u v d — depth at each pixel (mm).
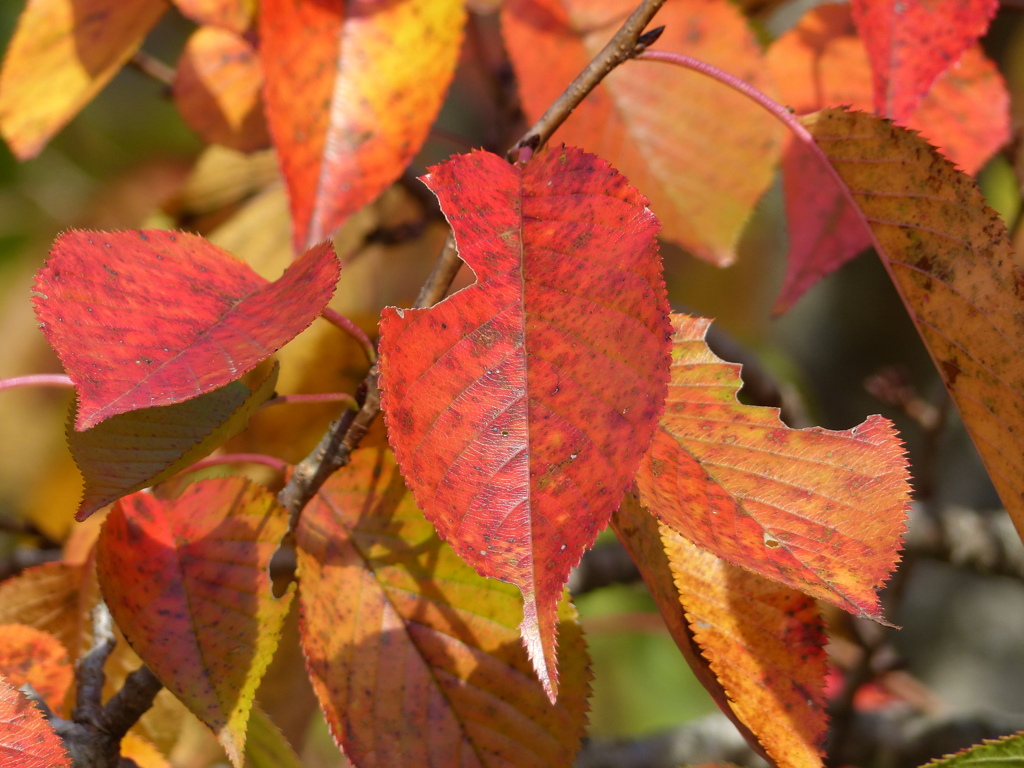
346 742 574
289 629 716
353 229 925
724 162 656
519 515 500
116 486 534
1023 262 805
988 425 567
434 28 624
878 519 538
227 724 557
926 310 572
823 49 700
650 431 505
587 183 522
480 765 577
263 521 578
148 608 567
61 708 603
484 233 517
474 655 583
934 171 566
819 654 564
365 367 758
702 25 656
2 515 909
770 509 542
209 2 661
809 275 680
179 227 915
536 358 509
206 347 512
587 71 562
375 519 589
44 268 513
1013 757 563
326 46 619
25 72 681
